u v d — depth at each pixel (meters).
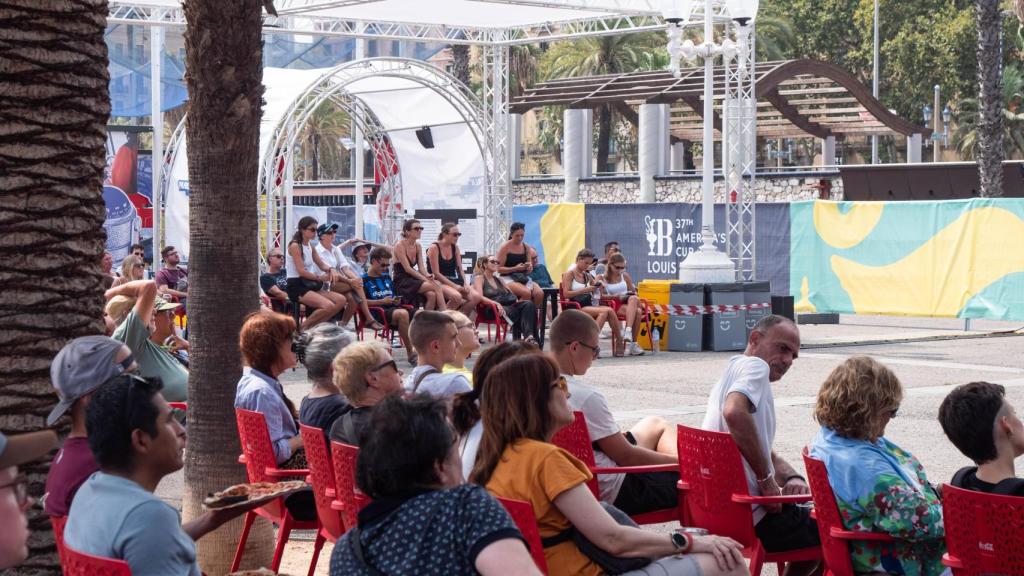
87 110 4.91
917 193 31.73
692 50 20.30
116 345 4.40
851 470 5.06
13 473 2.79
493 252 24.53
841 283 23.78
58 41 4.81
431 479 3.34
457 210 28.48
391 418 3.32
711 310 19.39
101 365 4.32
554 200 38.25
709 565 4.45
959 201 22.06
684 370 16.66
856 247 23.52
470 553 3.21
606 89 32.12
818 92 34.97
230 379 6.65
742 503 5.52
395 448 3.29
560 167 75.81
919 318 26.09
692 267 19.75
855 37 67.12
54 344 4.83
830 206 23.88
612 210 26.52
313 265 18.06
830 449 5.18
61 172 4.83
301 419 6.57
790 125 40.09
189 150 6.57
